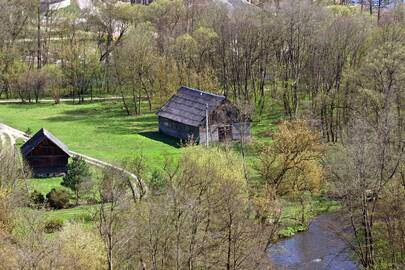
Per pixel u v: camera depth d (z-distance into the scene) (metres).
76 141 114.69
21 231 59.38
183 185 65.50
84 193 82.50
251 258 58.47
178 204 58.50
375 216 67.12
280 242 73.81
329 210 81.88
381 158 65.19
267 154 80.56
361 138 69.12
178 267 53.06
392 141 73.00
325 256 70.12
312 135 83.81
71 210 76.12
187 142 101.19
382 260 63.72
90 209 73.31
